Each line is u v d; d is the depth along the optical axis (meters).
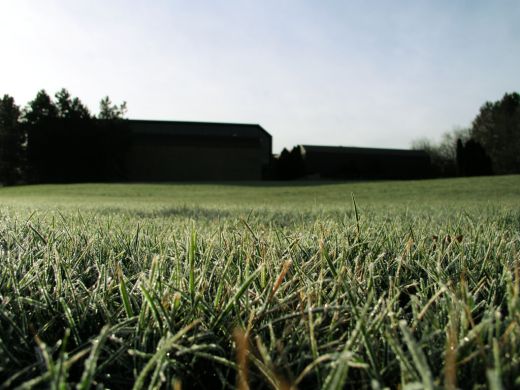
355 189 25.50
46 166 56.81
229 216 5.07
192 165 58.06
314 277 1.31
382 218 3.77
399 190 23.23
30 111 58.38
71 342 0.99
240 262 1.44
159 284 1.03
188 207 7.17
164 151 57.75
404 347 0.87
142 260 1.60
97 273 1.43
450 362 0.64
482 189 21.56
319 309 0.87
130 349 0.86
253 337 0.93
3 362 0.83
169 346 0.69
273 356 0.84
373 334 0.87
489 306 0.99
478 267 1.45
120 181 57.09
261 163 63.25
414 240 1.85
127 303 0.97
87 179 57.25
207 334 0.87
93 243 1.75
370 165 64.69
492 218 3.46
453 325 0.80
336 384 0.60
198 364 0.88
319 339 0.93
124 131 56.66
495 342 0.63
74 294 1.09
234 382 0.86
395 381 0.79
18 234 2.05
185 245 1.74
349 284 1.14
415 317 0.91
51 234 1.88
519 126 58.78
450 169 67.12
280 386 0.74
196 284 1.16
